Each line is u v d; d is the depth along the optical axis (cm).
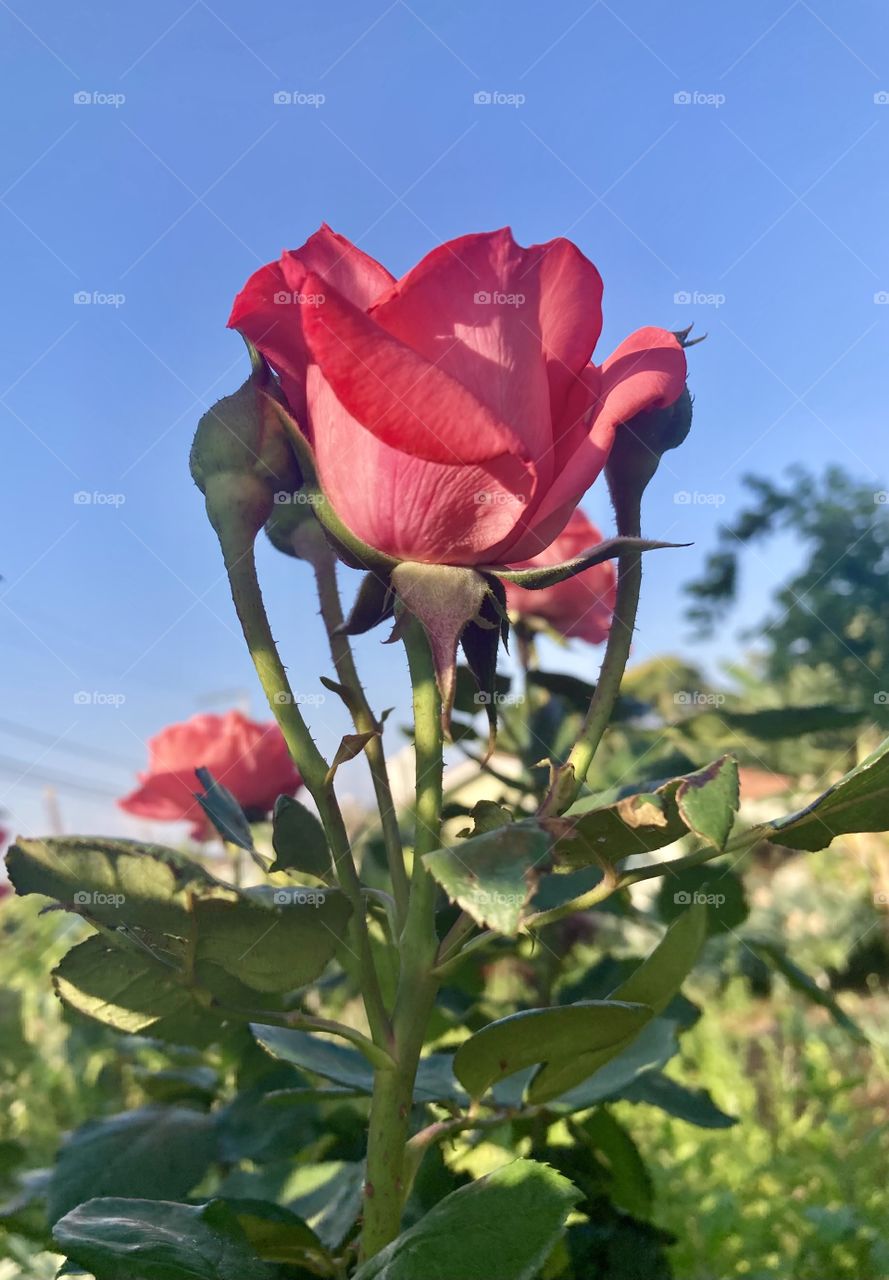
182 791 48
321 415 19
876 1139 48
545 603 45
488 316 19
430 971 20
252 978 18
